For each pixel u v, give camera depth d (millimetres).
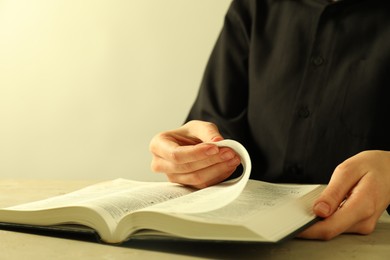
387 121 891
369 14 925
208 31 1596
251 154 1045
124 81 1698
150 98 1677
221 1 1575
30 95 1821
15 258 439
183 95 1643
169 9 1623
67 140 1793
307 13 1000
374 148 889
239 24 1119
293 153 958
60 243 493
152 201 577
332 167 915
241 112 1093
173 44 1632
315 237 506
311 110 945
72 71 1759
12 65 1832
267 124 1012
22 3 1800
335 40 940
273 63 1025
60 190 868
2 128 1867
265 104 1017
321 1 990
